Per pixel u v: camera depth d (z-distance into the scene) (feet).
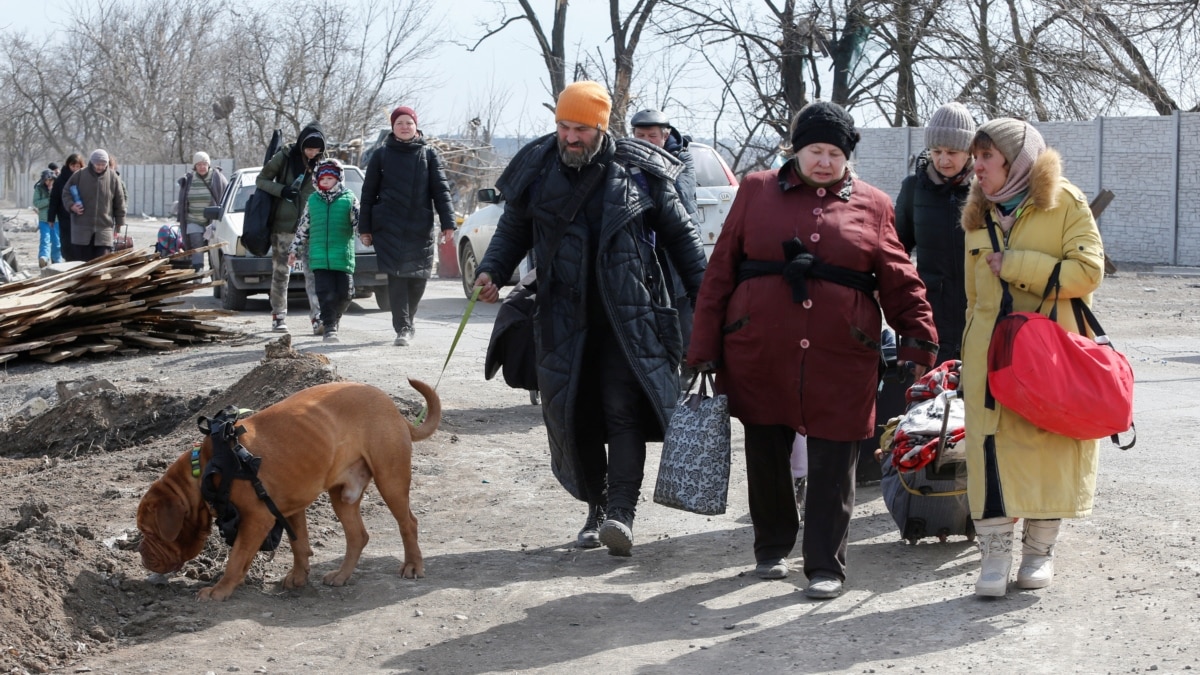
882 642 14.83
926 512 18.60
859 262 16.39
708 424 17.06
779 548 17.71
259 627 16.08
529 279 19.93
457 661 14.87
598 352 18.84
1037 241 15.89
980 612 15.74
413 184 39.83
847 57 92.02
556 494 23.30
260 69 135.33
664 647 15.07
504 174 19.10
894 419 19.67
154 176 177.27
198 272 47.93
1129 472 23.21
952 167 20.21
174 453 25.79
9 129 265.54
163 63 195.83
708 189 46.70
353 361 37.76
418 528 21.12
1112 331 45.29
